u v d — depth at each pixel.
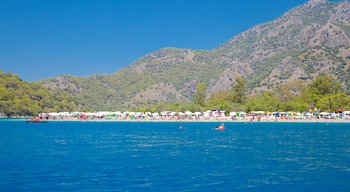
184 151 64.88
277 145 74.50
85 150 66.19
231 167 46.28
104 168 45.28
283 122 196.62
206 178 38.91
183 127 159.12
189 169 44.69
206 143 80.44
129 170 43.84
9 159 53.38
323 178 39.03
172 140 89.44
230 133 113.81
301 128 139.50
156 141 86.75
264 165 47.91
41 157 55.84
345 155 58.06
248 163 49.75
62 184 35.81
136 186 34.94
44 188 34.16
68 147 71.69
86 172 42.38
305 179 38.56
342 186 35.34
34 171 43.00
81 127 160.88
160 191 33.00
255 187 34.78
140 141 86.75
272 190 33.69
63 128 151.62
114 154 60.25
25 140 88.62
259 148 68.88
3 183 36.22
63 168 45.25
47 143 80.44
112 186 34.94
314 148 68.31
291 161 51.59
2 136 102.25
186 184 35.91
